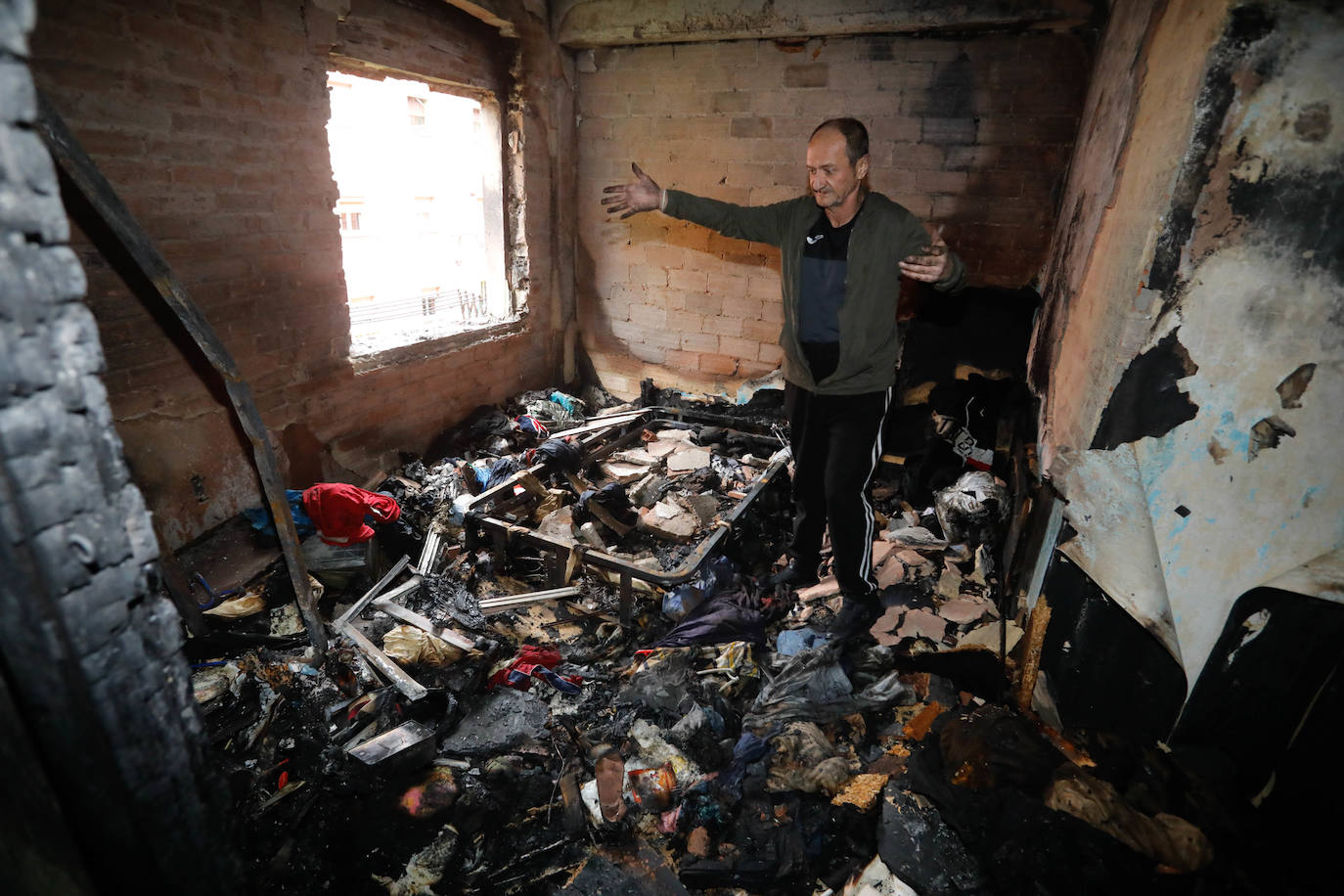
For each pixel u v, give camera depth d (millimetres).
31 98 638
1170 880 1709
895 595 2867
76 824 874
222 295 2725
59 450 714
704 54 4152
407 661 2414
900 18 3473
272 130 2814
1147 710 2027
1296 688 1794
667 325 4871
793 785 1984
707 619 2574
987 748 2039
